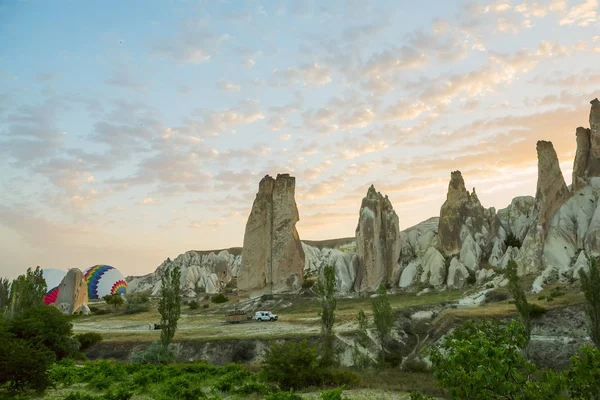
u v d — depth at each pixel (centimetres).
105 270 14212
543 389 1075
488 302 5900
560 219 7406
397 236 9006
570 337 3894
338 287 8650
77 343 4038
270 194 9525
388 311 4128
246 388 2558
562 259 6819
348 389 2677
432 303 6116
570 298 4900
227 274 16275
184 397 2370
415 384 2800
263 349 4541
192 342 4800
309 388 2678
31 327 3541
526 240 7575
